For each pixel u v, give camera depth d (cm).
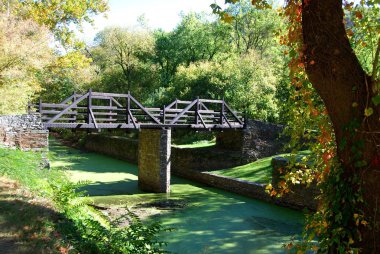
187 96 2716
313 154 484
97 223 571
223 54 3384
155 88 3300
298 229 1162
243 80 2606
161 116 1661
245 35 3562
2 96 1602
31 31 1758
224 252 970
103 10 2433
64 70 2400
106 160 2530
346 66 330
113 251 503
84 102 3111
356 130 329
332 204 361
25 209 550
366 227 334
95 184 1797
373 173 325
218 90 2627
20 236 449
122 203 1466
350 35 418
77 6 2311
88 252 466
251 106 2503
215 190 1755
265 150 2050
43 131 1277
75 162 2373
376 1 366
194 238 1077
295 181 496
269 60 2997
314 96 449
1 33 1547
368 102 328
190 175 2078
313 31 339
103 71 3625
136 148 2438
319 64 337
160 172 1670
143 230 573
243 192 1639
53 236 471
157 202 1498
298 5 399
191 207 1430
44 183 788
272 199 1480
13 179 735
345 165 349
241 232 1135
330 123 430
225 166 2028
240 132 2053
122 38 3244
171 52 3700
